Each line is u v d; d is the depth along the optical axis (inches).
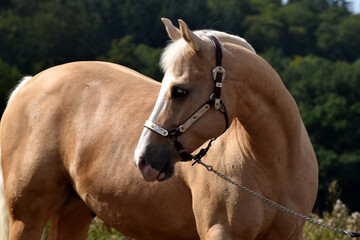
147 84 278.5
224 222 234.2
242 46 230.2
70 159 277.3
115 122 267.6
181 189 248.8
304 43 4778.5
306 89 2881.4
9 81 2203.5
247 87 220.5
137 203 256.7
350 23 4879.4
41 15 3604.8
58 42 3432.6
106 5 4392.2
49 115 281.7
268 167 230.5
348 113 2716.5
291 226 235.3
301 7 5502.0
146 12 4461.1
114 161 262.5
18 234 286.8
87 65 294.2
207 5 4485.7
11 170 288.2
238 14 4744.1
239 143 233.9
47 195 284.0
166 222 255.1
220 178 234.5
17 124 289.9
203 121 214.4
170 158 215.9
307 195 237.9
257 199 230.7
